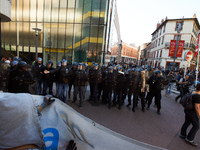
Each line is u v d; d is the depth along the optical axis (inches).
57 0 537.6
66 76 194.1
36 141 38.8
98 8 517.7
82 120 73.4
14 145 34.5
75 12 534.9
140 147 68.9
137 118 180.9
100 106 213.5
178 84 270.5
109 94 204.8
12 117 33.5
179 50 481.7
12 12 572.4
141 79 201.8
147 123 168.6
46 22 558.3
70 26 546.6
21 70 142.0
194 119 128.4
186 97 133.3
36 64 208.2
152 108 227.9
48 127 67.0
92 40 538.3
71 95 260.8
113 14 646.5
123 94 229.1
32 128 37.9
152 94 209.3
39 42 575.5
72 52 561.0
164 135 144.0
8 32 589.0
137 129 151.4
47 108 67.5
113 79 203.6
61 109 70.3
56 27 555.8
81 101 195.6
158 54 1206.3
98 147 71.3
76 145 70.5
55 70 206.5
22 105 35.5
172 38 1031.0
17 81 139.6
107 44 566.9
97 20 524.1
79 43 549.3
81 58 555.8
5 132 33.3
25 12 565.9
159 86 198.5
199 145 131.8
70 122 71.6
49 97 68.1
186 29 979.3
